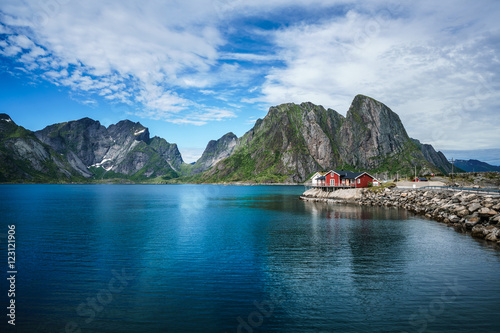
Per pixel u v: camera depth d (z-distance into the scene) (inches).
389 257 1357.0
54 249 1571.1
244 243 1691.7
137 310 848.9
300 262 1299.2
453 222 2253.9
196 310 847.1
